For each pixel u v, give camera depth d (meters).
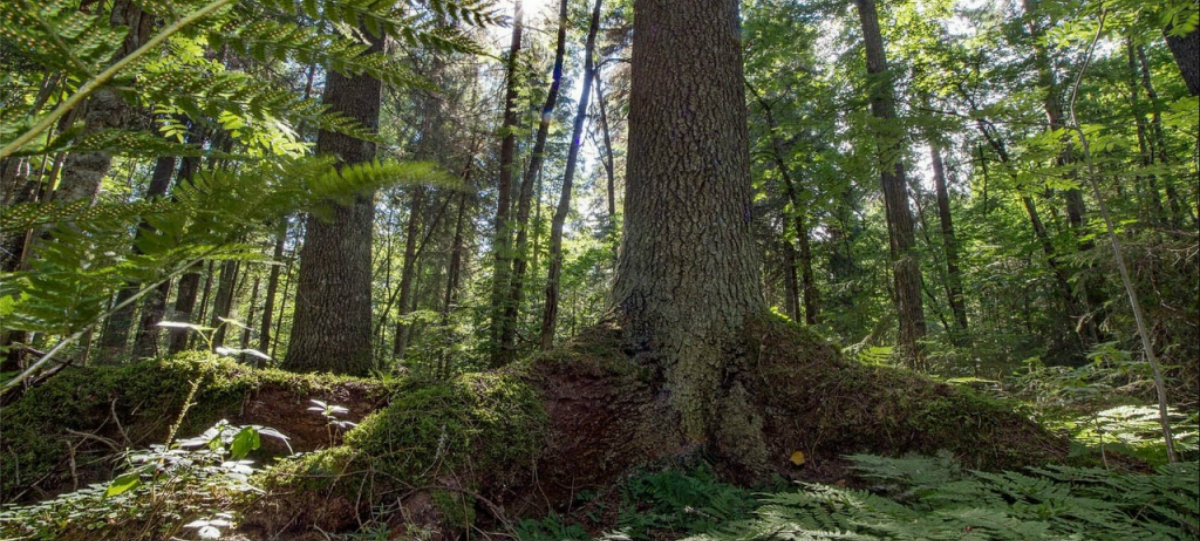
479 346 7.09
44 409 2.80
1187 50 4.53
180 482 2.18
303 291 5.87
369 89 6.14
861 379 3.43
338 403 3.26
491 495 2.84
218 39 0.86
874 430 3.21
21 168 1.73
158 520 2.03
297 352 5.74
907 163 7.23
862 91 8.00
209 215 0.83
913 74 8.24
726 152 4.06
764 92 9.09
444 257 14.41
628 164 4.31
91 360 6.52
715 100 4.11
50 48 0.71
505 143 9.09
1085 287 5.54
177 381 3.08
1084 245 7.11
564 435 3.23
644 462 3.29
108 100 2.81
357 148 5.89
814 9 9.99
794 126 7.61
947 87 7.83
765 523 2.19
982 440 2.98
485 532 2.64
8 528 1.96
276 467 2.53
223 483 2.22
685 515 2.83
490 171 12.64
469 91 11.69
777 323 3.80
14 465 2.57
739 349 3.67
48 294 0.76
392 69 0.97
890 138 6.26
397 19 0.94
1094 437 2.96
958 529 1.93
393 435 2.75
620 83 12.32
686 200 3.92
